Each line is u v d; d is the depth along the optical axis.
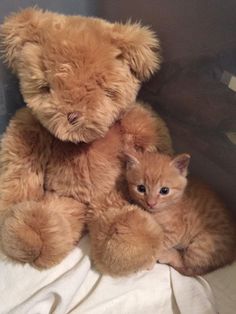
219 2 0.27
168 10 0.30
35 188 0.32
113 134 0.32
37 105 0.27
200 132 0.32
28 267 0.29
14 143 0.32
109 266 0.28
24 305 0.27
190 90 0.31
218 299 0.29
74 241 0.31
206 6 0.27
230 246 0.31
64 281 0.28
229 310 0.28
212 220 0.31
